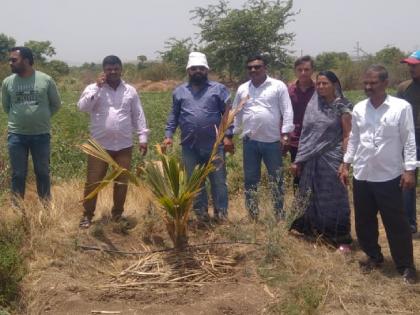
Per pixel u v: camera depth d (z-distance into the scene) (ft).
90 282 11.60
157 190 12.61
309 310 10.19
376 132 11.43
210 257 12.44
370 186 11.70
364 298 10.93
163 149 14.49
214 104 14.55
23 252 12.04
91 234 13.60
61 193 16.98
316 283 11.20
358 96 57.26
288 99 14.74
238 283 11.48
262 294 11.01
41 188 15.37
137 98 14.69
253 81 14.83
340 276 11.87
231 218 15.28
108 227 14.01
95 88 14.10
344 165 12.46
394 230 11.69
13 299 10.52
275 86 14.70
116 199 14.62
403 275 11.80
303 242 13.67
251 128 14.78
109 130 14.19
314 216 13.69
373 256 12.39
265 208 14.10
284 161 18.93
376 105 11.53
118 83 14.33
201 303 10.66
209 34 87.76
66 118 28.12
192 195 12.38
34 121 14.65
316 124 13.47
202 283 11.52
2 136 23.68
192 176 12.55
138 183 12.64
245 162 15.17
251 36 86.48
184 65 94.38
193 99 14.53
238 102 15.17
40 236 12.87
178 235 12.69
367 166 11.62
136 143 21.62
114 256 12.73
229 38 86.79
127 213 15.25
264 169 18.61
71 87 89.81
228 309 10.43
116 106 14.26
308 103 13.87
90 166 14.28
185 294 11.07
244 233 13.50
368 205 11.98
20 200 14.06
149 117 34.19
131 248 13.17
